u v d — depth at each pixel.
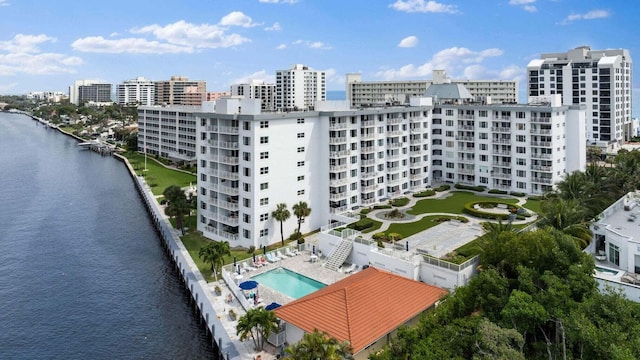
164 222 100.06
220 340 51.66
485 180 119.19
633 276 50.97
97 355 54.53
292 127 83.81
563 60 184.75
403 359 39.72
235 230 85.06
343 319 47.88
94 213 116.25
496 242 54.00
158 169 175.75
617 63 172.75
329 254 73.75
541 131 107.62
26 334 59.16
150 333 59.12
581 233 61.59
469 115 120.31
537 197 106.50
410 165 114.44
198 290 64.56
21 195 134.62
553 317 40.22
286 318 50.09
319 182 90.25
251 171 78.56
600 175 86.69
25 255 86.50
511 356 34.00
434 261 62.31
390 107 108.81
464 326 41.44
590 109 175.75
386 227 84.50
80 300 68.31
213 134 86.25
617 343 33.69
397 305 51.53
